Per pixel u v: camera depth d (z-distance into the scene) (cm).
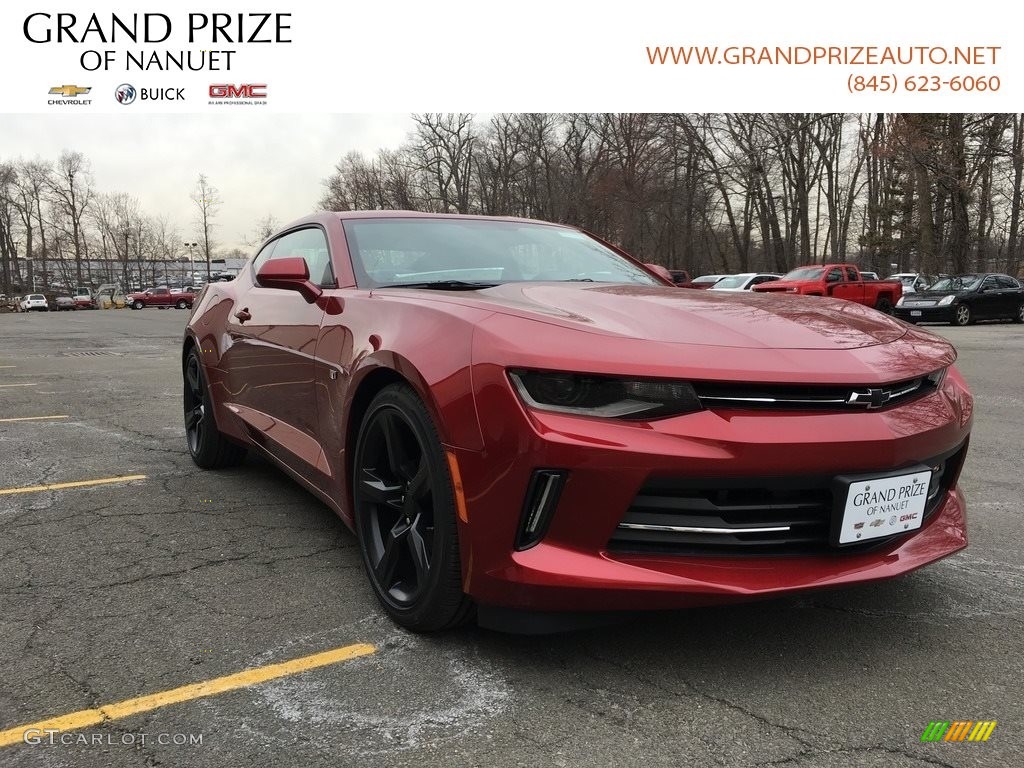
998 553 296
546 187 5659
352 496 253
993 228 3547
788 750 163
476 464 189
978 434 550
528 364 185
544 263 321
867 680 193
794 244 4850
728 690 188
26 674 195
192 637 217
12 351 1366
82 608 237
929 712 179
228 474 414
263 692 187
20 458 452
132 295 5653
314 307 289
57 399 716
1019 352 1223
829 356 200
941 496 233
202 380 414
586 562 182
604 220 5053
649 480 179
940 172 2698
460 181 6391
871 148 2920
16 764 157
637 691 187
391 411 223
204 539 304
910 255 4694
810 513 193
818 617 231
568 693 186
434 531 203
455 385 195
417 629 216
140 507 349
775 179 4600
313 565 276
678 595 181
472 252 314
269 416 330
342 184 7406
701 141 4547
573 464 178
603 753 162
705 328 207
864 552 201
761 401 186
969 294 2033
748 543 189
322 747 164
